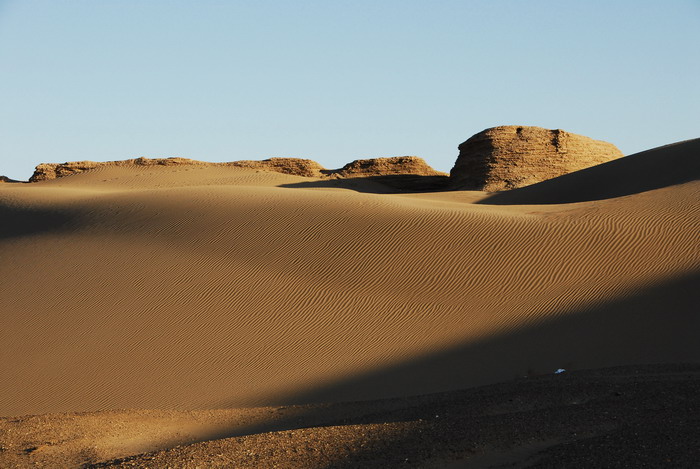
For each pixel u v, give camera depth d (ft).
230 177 279.49
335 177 278.87
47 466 40.04
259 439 40.11
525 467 33.60
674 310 75.25
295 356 75.20
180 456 37.76
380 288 87.10
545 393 50.72
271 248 99.45
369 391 65.36
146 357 77.77
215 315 85.10
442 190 246.68
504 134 228.63
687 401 44.45
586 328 74.23
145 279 95.86
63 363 78.48
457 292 84.48
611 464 32.48
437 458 35.63
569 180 193.06
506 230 96.43
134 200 135.03
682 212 96.84
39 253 113.09
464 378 66.54
